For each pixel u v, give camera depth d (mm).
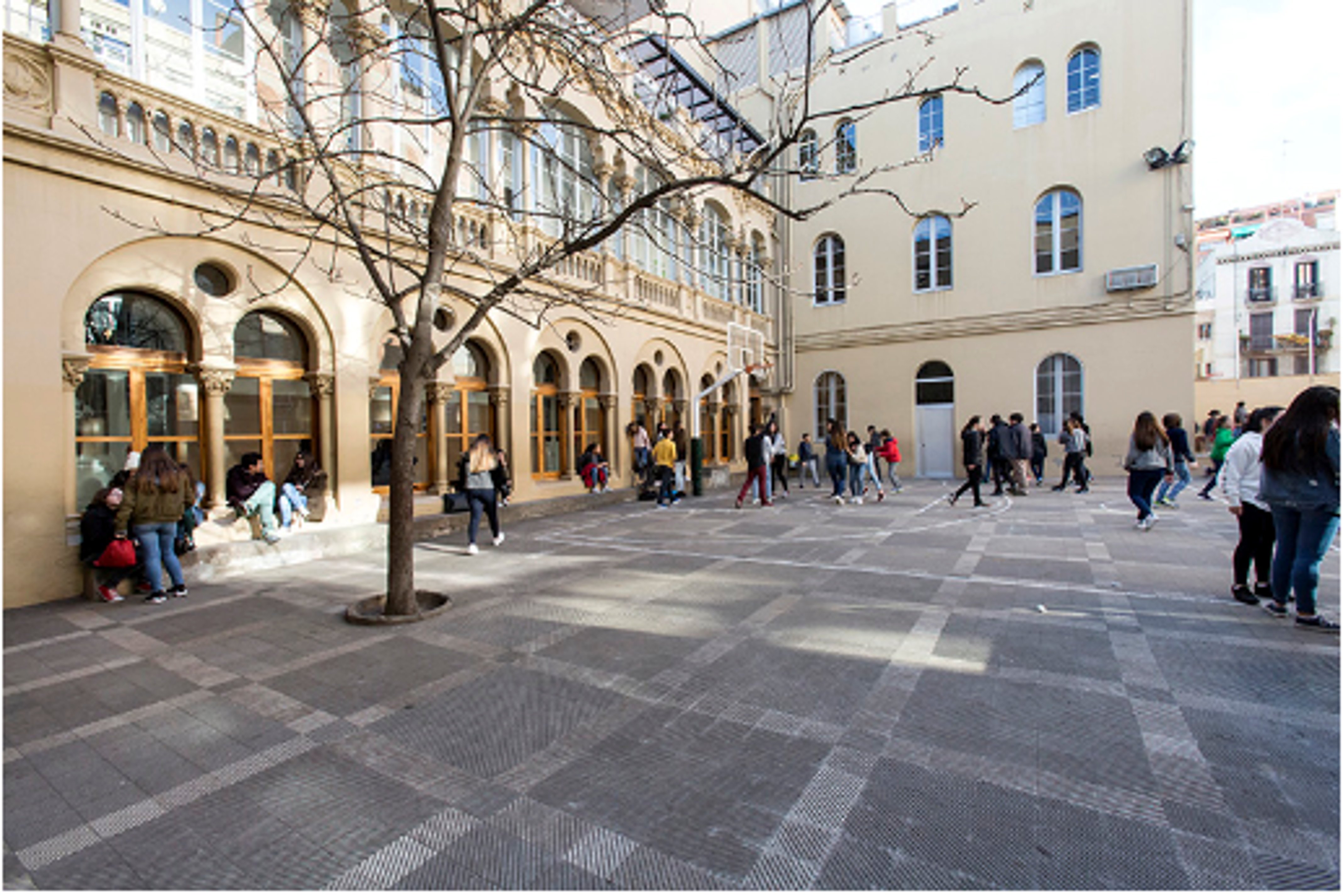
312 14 8766
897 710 3730
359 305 9641
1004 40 19516
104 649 5145
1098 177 18438
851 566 7422
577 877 2438
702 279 19141
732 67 23672
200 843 2709
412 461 5918
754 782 3045
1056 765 3107
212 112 7883
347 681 4379
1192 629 4953
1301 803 2756
